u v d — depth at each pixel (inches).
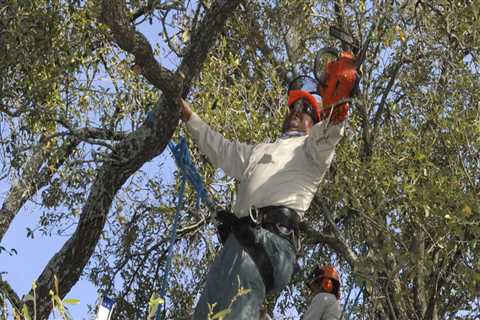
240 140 432.8
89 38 411.5
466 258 356.5
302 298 529.0
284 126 243.3
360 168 397.7
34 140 418.6
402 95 464.8
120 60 462.3
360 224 408.8
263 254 216.8
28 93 394.3
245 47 516.1
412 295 408.5
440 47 453.4
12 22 383.2
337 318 333.7
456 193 346.3
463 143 383.2
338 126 221.3
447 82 430.0
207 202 250.8
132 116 459.5
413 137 404.8
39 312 374.9
